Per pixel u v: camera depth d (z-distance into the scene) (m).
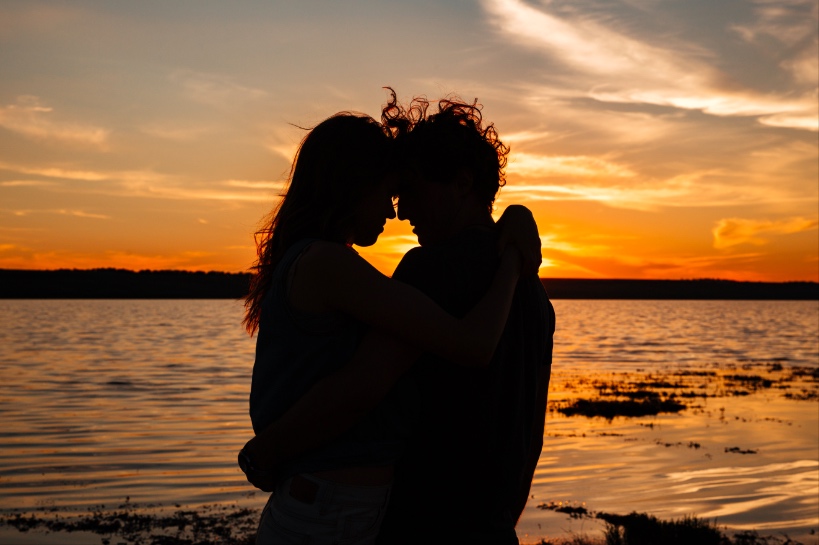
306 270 1.60
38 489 17.97
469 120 1.89
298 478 1.64
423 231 1.90
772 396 42.44
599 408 36.31
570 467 21.03
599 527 12.78
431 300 1.59
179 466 21.84
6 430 30.83
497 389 1.67
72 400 43.22
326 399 1.55
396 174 1.86
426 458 1.64
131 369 67.06
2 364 71.38
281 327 1.63
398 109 1.89
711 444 25.48
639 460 22.27
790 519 14.16
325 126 1.79
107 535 12.55
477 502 1.64
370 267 1.60
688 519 12.29
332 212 1.77
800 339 131.62
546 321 1.88
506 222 1.80
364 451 1.62
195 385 52.75
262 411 1.67
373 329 1.59
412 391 1.67
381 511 1.66
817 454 23.14
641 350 98.19
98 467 21.70
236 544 11.78
